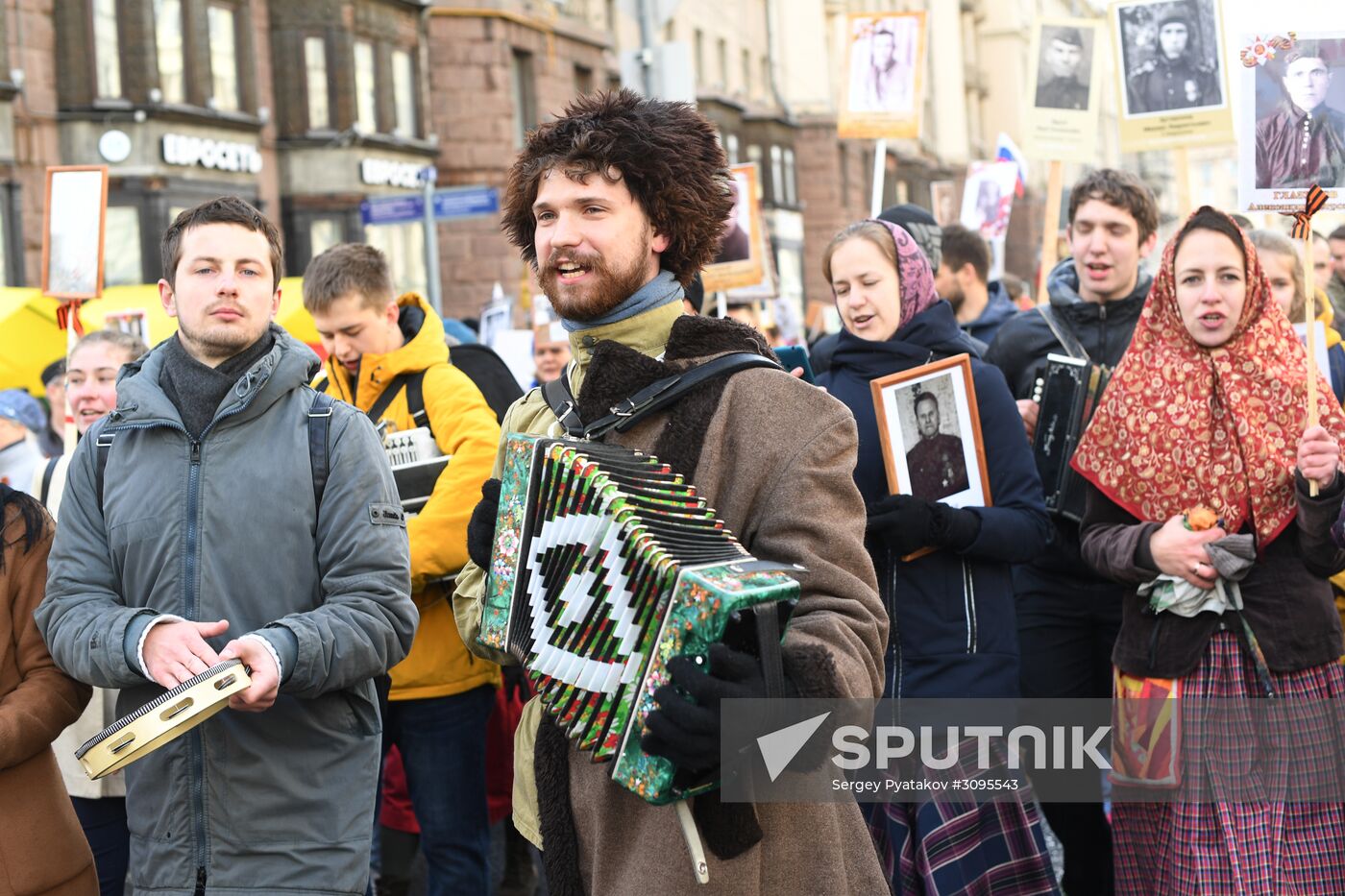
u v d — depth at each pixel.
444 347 5.12
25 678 3.60
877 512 4.26
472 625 3.10
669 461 2.73
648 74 7.96
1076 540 5.14
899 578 4.32
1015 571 5.29
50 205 5.70
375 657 3.39
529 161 2.90
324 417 3.52
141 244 23.75
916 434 4.44
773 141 47.78
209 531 3.41
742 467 2.72
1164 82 6.58
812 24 50.12
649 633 2.40
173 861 3.39
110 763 3.06
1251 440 4.17
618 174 2.81
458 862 4.88
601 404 2.79
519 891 6.06
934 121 62.41
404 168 29.59
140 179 23.70
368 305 5.00
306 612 3.43
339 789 3.45
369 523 3.48
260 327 3.54
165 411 3.45
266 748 3.39
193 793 3.38
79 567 3.48
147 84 23.75
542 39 33.16
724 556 2.48
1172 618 4.21
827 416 2.75
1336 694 4.16
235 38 26.20
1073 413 5.05
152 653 3.24
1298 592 4.15
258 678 3.18
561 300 2.84
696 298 4.36
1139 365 4.37
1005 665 4.32
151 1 23.94
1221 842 4.10
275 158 27.55
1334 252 7.19
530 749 2.97
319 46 27.73
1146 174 73.31
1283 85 4.52
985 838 4.24
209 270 3.49
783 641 2.48
